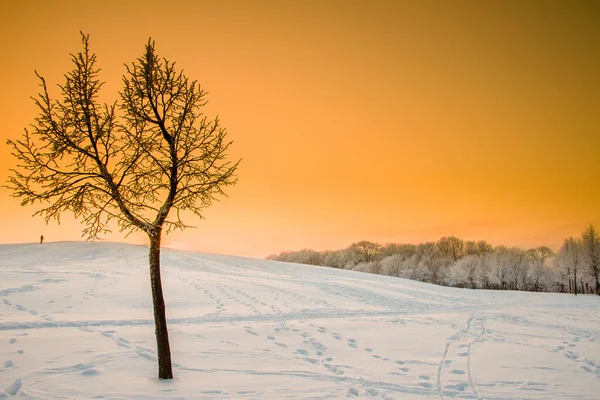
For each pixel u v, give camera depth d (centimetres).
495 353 1334
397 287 4359
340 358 1245
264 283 3516
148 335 1450
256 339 1470
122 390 852
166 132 968
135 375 968
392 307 2838
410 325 1892
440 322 2016
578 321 2130
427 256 11206
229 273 4478
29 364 1024
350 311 2434
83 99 917
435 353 1330
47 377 926
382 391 923
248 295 2788
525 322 2072
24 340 1281
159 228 962
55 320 1680
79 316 1806
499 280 7975
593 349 1407
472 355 1304
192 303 2378
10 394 814
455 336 1636
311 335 1582
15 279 2600
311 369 1091
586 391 948
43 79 885
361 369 1116
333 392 896
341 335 1605
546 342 1533
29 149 887
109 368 1016
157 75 970
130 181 993
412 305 3066
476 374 1083
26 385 867
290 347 1371
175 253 5938
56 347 1205
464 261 8644
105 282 2798
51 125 893
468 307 3052
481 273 8294
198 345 1334
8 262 4469
